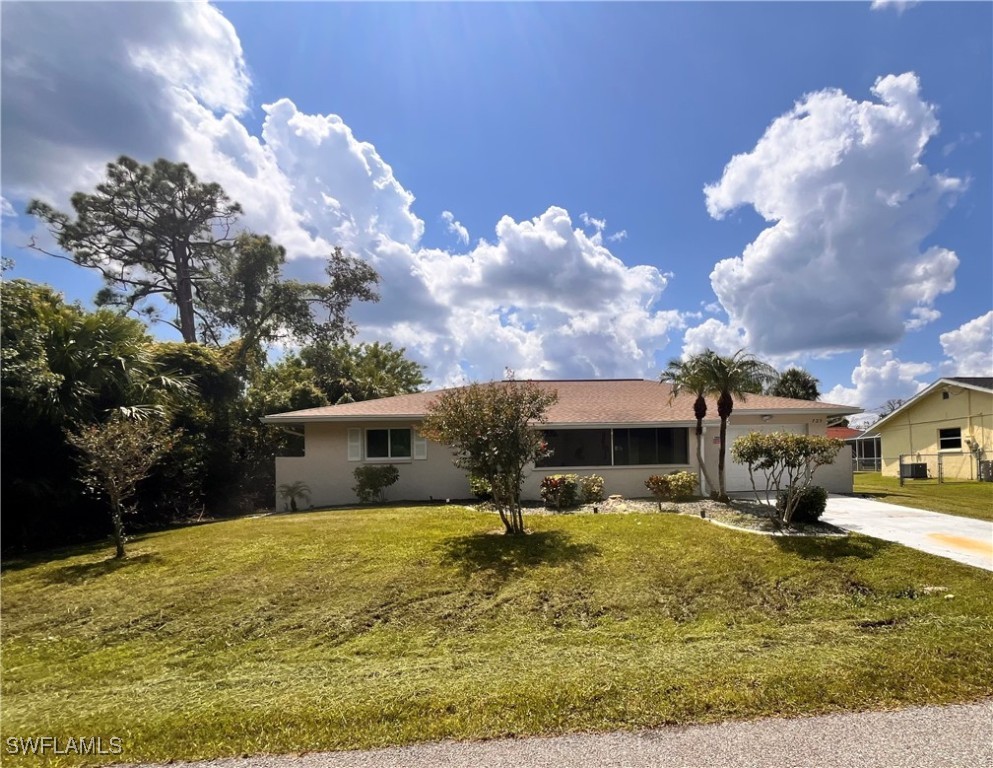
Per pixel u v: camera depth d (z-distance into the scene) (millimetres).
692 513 12125
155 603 7402
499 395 10664
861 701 3781
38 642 6492
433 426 10867
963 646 4750
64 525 13016
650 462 17328
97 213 30203
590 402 19000
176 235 32000
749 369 13852
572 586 7547
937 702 3756
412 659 5680
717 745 3266
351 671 5211
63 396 11977
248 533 11000
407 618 6848
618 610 6867
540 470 16781
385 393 32344
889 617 6152
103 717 4051
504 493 10742
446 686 4348
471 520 11766
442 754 3266
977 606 6211
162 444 10820
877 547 8602
